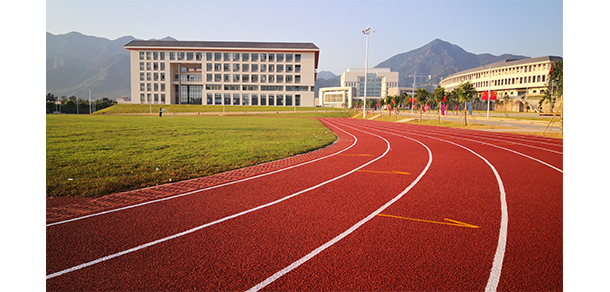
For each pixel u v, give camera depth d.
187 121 37.75
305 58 97.56
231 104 97.50
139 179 7.73
